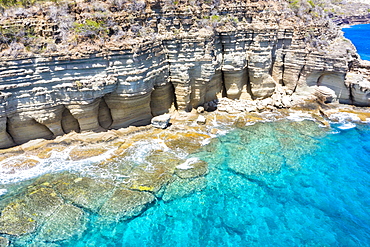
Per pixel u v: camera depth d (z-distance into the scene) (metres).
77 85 24.95
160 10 29.48
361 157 27.05
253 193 22.69
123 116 29.09
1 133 24.72
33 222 19.31
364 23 132.50
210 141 28.36
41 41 24.34
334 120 32.88
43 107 24.91
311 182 23.95
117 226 19.59
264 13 33.59
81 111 26.23
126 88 26.91
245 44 33.47
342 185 23.75
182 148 27.09
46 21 24.94
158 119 29.81
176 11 29.81
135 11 27.92
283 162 26.00
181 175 23.72
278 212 21.25
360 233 19.69
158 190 22.19
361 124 32.22
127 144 27.30
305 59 35.34
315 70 35.06
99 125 28.67
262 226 20.19
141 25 28.59
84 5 26.70
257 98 36.31
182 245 18.78
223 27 31.89
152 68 28.52
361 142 29.20
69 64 24.81
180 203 21.53
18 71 23.44
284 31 34.91
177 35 29.44
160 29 29.78
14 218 19.50
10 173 23.30
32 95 24.34
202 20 30.72
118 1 27.55
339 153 27.52
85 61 25.09
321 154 27.28
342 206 21.84
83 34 25.38
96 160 25.00
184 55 29.97
